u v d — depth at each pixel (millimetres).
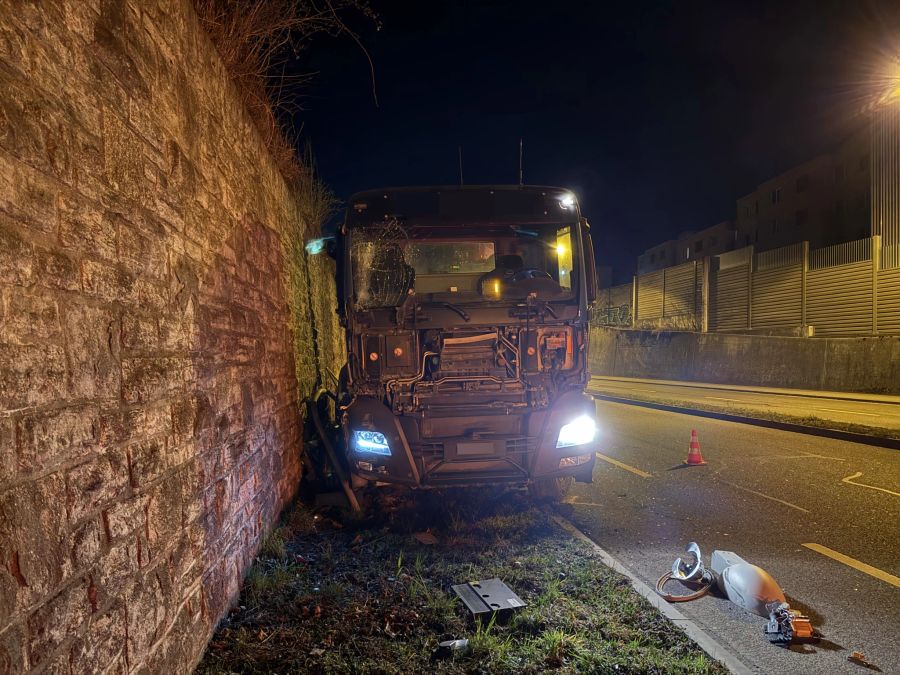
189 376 3475
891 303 23359
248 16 5441
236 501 4348
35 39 2064
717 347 31703
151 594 2781
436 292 6496
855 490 7559
